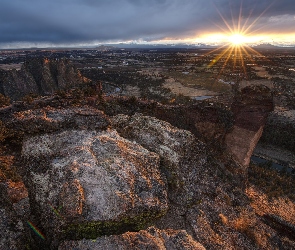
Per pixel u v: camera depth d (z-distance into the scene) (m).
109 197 11.32
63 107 21.14
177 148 17.91
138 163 14.17
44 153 14.51
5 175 12.94
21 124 17.12
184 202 14.87
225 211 15.93
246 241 14.20
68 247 9.54
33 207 11.36
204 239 12.71
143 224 11.45
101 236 10.12
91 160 13.23
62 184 11.83
